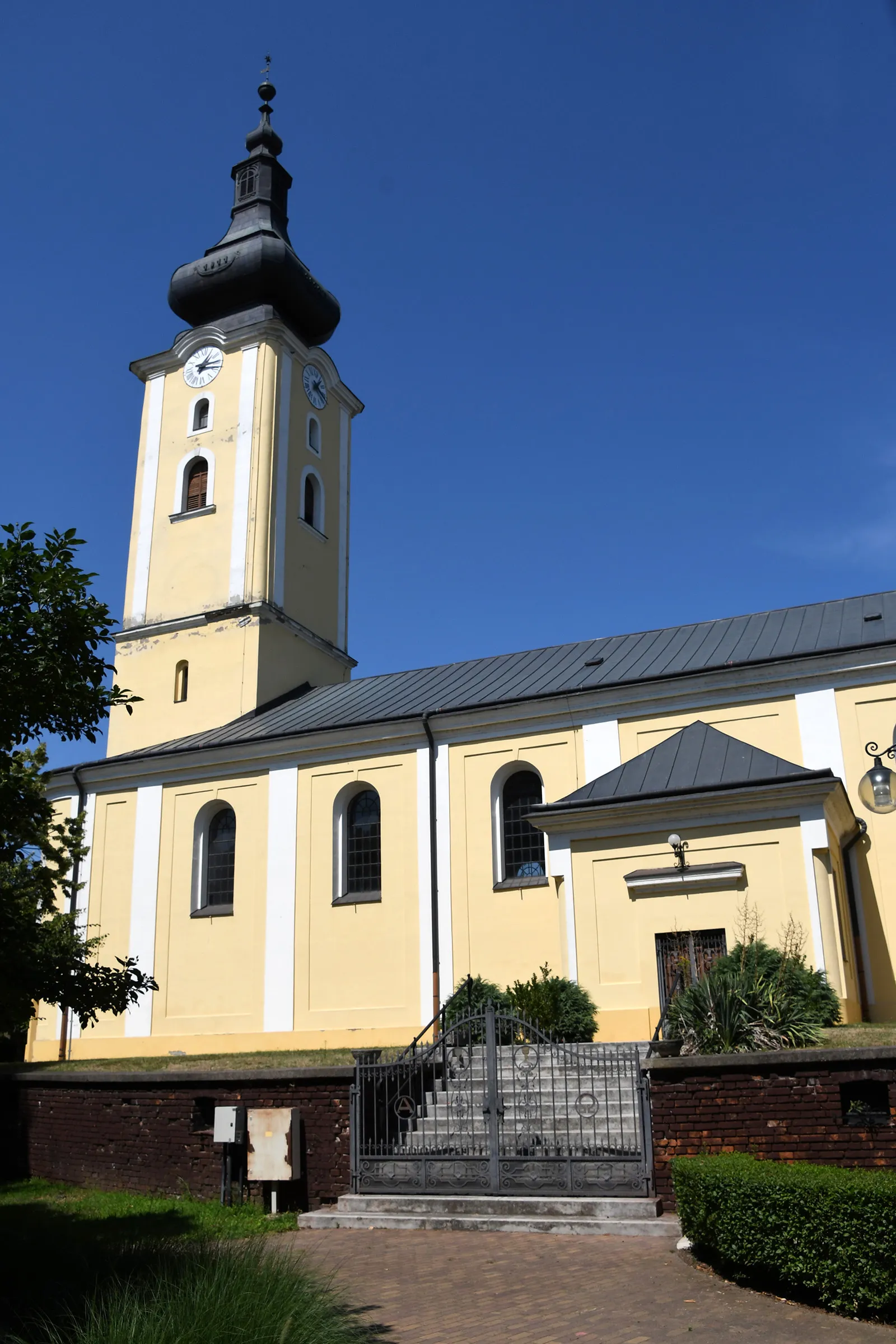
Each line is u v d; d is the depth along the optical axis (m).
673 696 26.66
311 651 36.81
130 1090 17.52
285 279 38.25
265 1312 7.69
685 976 20.70
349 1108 15.35
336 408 40.47
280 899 29.56
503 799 28.08
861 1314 9.35
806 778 20.94
